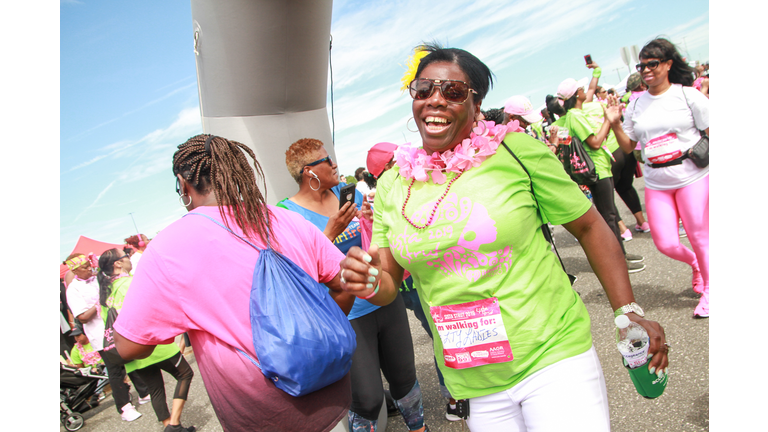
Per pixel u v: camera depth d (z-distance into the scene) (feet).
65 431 15.85
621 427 8.23
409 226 5.31
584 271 17.01
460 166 5.10
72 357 18.10
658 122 11.22
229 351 4.50
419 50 5.90
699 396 8.40
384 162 10.36
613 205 15.66
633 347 4.85
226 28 8.51
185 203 5.26
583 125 14.75
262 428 4.59
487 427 5.43
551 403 4.90
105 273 15.17
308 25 8.82
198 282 4.48
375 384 8.13
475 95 5.45
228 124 9.21
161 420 12.71
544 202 5.27
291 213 5.47
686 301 12.42
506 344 5.05
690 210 11.10
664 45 10.88
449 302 5.27
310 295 4.80
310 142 8.86
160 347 12.49
